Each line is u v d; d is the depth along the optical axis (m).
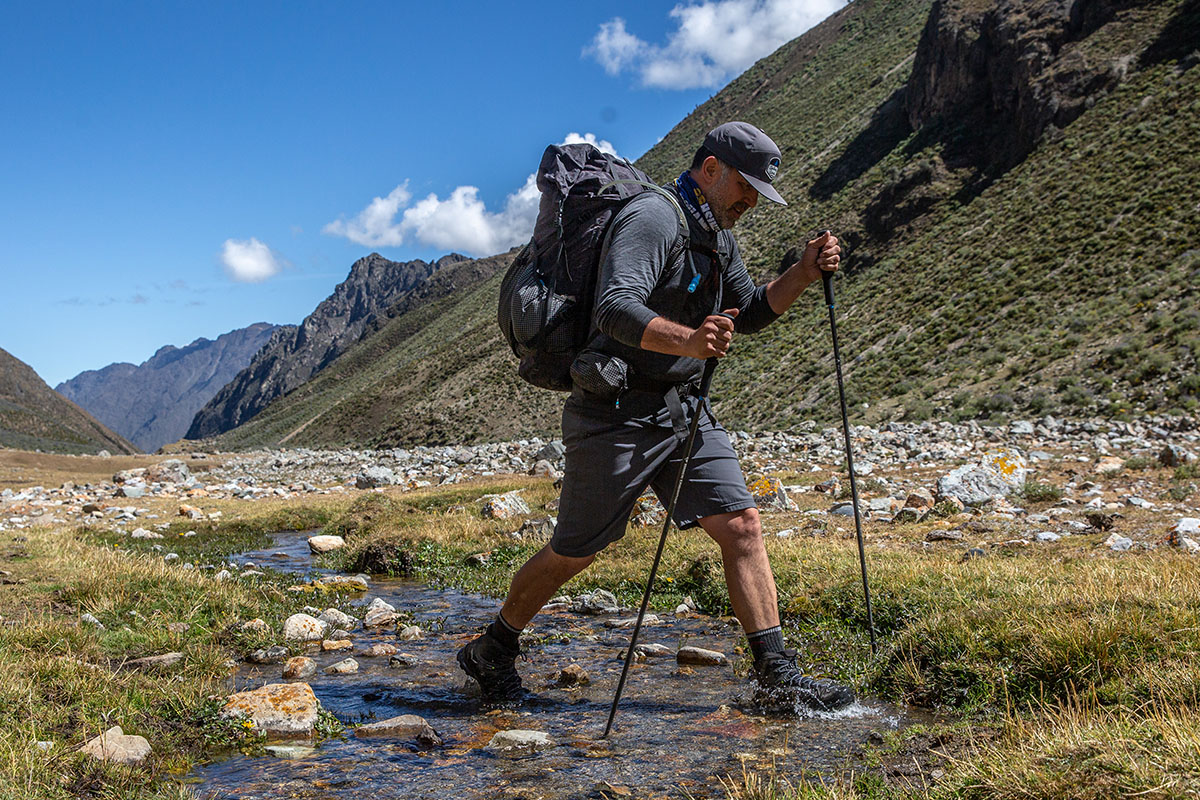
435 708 4.32
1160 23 53.59
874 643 4.51
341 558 11.00
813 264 4.08
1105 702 3.51
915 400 35.56
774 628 4.01
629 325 3.35
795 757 3.41
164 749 3.62
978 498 11.30
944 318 42.81
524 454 29.44
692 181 3.84
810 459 19.86
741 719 3.93
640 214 3.59
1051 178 49.19
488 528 11.51
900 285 51.31
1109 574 5.18
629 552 8.92
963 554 7.70
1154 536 8.28
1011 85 60.25
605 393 3.73
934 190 60.38
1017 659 4.05
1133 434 21.08
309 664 5.07
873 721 3.85
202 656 5.07
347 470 34.00
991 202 53.22
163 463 28.41
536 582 4.21
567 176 3.77
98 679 4.29
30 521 16.02
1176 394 25.58
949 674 4.15
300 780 3.31
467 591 8.48
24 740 3.33
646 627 6.38
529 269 3.81
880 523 10.17
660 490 4.06
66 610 6.02
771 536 9.55
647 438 3.85
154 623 5.82
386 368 172.12
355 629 6.66
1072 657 3.86
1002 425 26.03
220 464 44.66
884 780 3.06
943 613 4.83
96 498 21.95
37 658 4.50
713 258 3.84
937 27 72.00
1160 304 32.03
